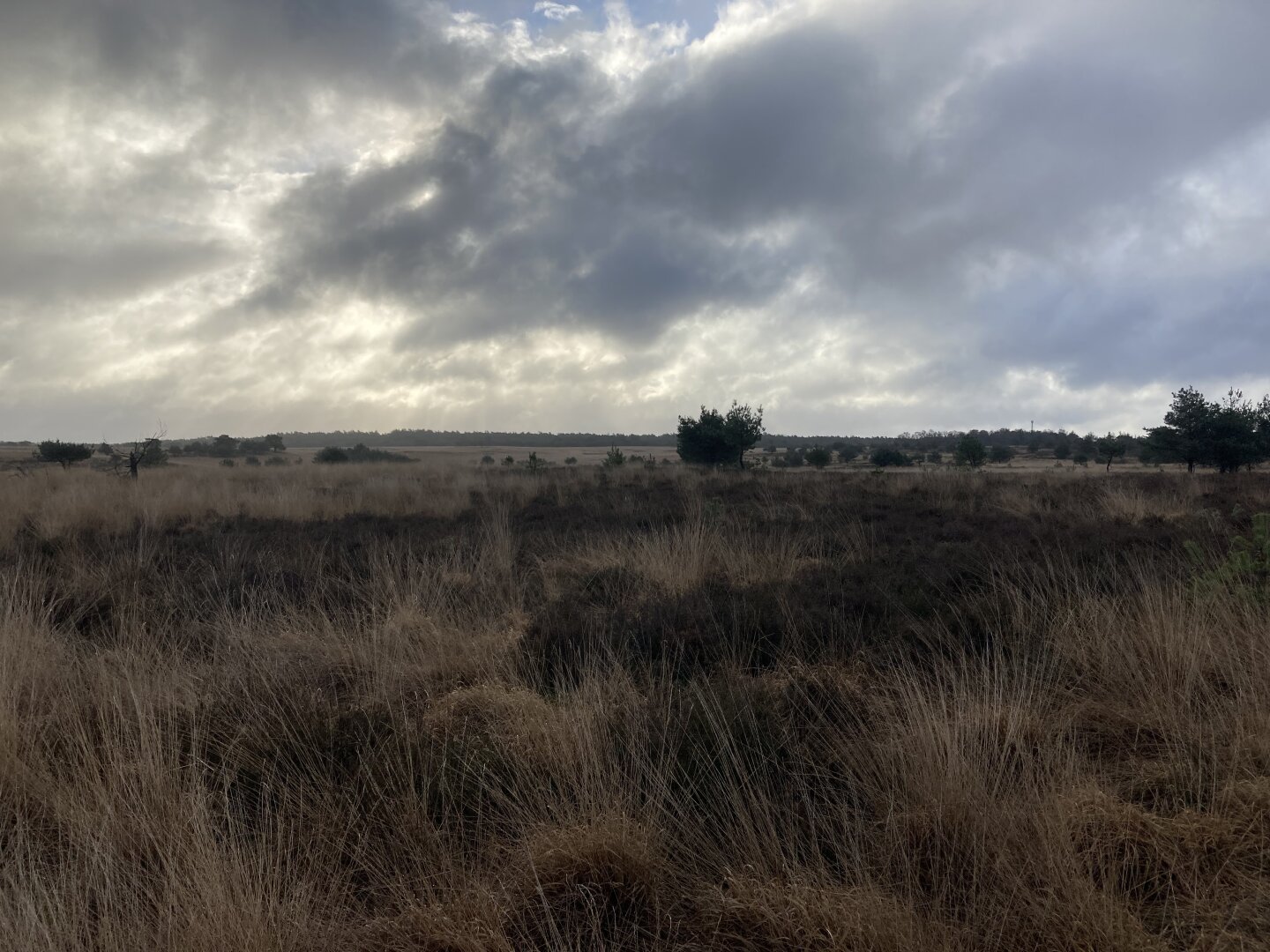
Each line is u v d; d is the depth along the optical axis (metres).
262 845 2.73
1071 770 3.13
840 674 4.57
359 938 2.48
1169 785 3.12
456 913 2.47
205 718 3.88
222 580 7.77
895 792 3.11
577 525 12.77
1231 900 2.47
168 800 3.03
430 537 11.76
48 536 11.84
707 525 10.70
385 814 3.05
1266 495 15.68
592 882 2.62
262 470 30.86
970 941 2.31
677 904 2.67
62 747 3.70
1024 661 4.40
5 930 2.25
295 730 3.73
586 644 5.27
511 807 3.11
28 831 2.98
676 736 3.54
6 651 4.47
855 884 2.56
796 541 9.25
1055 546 8.67
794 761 3.44
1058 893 2.44
